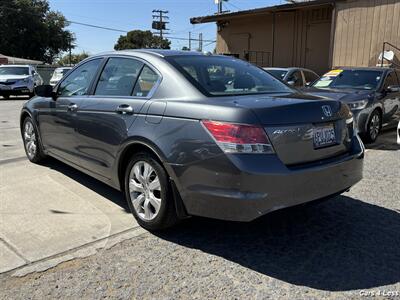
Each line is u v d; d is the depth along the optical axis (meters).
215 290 3.03
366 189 5.28
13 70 21.62
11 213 4.31
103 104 4.37
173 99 3.72
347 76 9.52
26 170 5.91
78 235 3.84
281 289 3.05
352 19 15.21
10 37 56.00
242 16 20.12
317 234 3.97
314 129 3.55
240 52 21.56
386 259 3.50
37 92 5.29
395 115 9.48
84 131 4.65
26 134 6.32
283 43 19.55
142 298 2.92
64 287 3.04
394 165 6.54
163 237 3.85
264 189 3.19
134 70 4.30
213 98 3.61
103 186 5.21
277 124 3.30
